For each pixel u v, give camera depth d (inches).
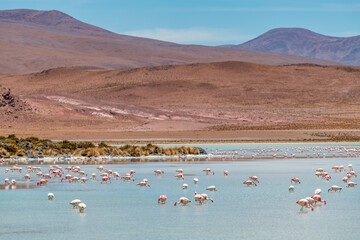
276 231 1342.3
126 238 1282.0
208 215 1534.2
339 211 1585.9
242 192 1941.4
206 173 2566.4
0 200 1787.6
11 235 1314.0
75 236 1301.7
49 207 1658.5
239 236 1296.8
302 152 4018.2
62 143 4293.8
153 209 1625.2
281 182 2214.6
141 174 2541.8
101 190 2010.3
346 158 3531.0
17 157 3476.9
